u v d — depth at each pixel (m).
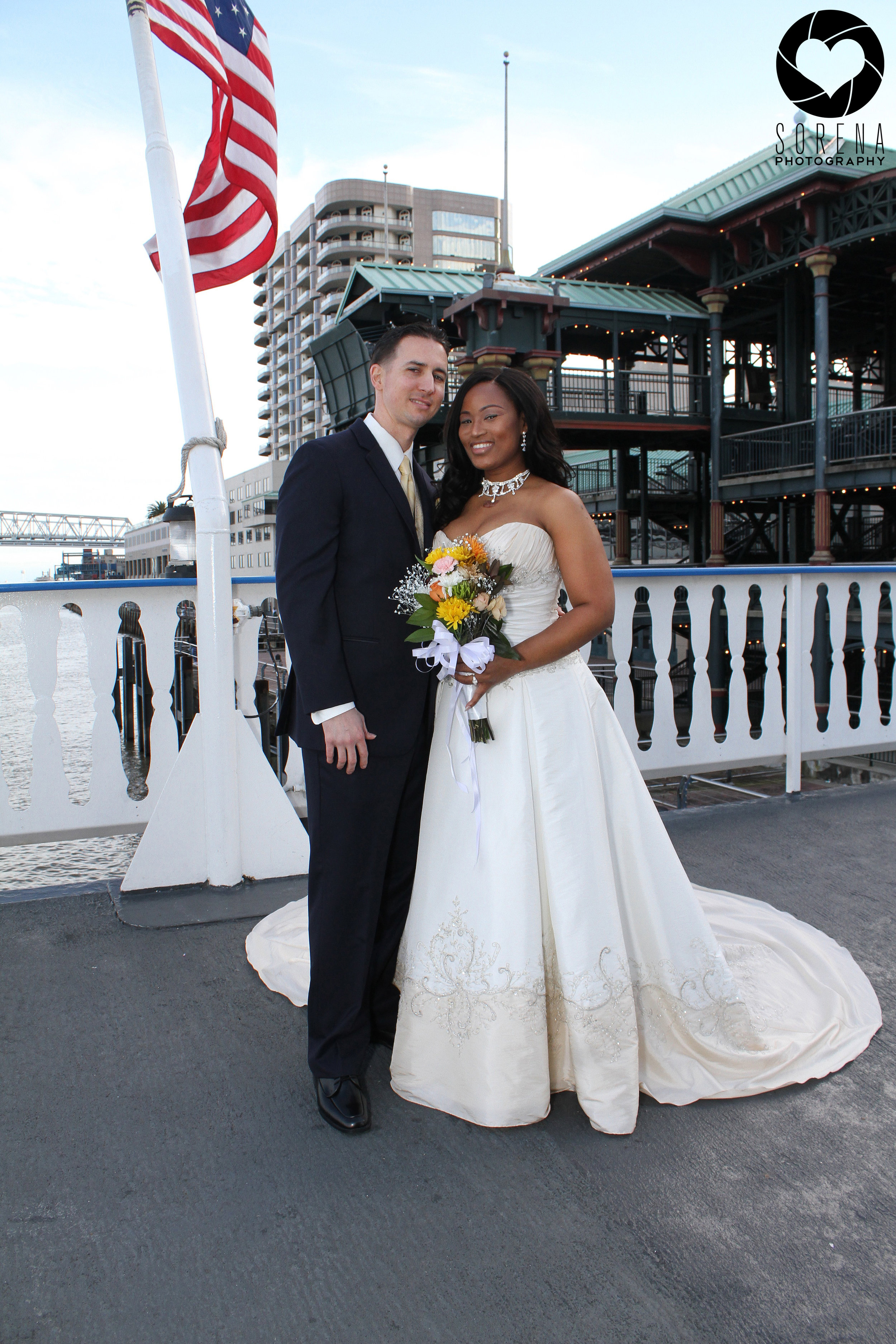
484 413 2.14
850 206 17.23
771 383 25.02
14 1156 1.89
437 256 101.62
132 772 13.59
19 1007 2.53
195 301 3.25
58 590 3.60
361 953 2.08
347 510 2.08
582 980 1.99
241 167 3.75
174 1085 2.16
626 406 20.30
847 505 22.59
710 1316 1.47
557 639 2.04
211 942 2.96
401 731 2.12
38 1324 1.46
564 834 2.04
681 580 4.48
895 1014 2.50
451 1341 1.42
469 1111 2.03
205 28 3.33
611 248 21.05
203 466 3.26
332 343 18.62
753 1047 2.22
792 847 3.90
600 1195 1.78
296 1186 1.81
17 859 9.12
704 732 4.61
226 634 3.33
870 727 4.99
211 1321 1.46
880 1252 1.62
